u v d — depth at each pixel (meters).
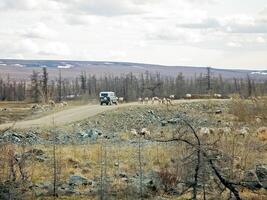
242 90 130.62
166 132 48.88
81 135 46.34
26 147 36.59
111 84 157.62
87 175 29.53
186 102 72.25
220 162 20.47
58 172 28.92
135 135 46.97
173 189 26.09
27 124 52.41
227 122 58.62
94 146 39.66
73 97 139.62
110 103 75.94
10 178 24.84
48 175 29.00
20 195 24.00
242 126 55.59
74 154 35.28
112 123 55.91
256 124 57.38
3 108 82.31
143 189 26.44
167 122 56.97
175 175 26.88
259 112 63.03
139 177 28.80
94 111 62.59
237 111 63.41
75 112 63.09
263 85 129.00
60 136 45.06
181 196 24.84
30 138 43.28
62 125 51.72
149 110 63.19
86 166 31.91
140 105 67.56
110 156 34.62
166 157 33.09
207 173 19.42
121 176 29.28
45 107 75.06
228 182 17.86
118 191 26.31
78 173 29.92
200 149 17.70
